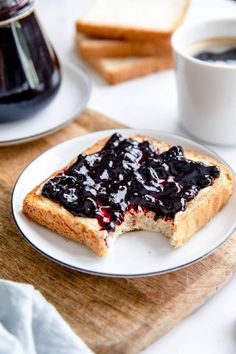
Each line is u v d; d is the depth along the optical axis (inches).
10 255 20.0
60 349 17.1
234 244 19.9
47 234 20.1
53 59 24.6
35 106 24.2
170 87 26.9
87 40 28.1
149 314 18.2
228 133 23.1
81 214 19.7
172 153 21.2
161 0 30.1
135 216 19.9
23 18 23.0
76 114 24.4
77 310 18.4
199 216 19.7
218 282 19.0
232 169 21.4
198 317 18.6
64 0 33.3
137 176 20.4
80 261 19.1
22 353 16.8
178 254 19.3
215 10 31.0
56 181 20.6
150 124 25.0
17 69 23.2
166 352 17.9
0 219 21.1
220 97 22.2
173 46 23.1
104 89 27.1
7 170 22.9
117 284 18.9
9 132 24.3
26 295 17.9
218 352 17.8
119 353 17.7
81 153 22.0
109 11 29.3
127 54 27.8
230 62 23.5
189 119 23.7
